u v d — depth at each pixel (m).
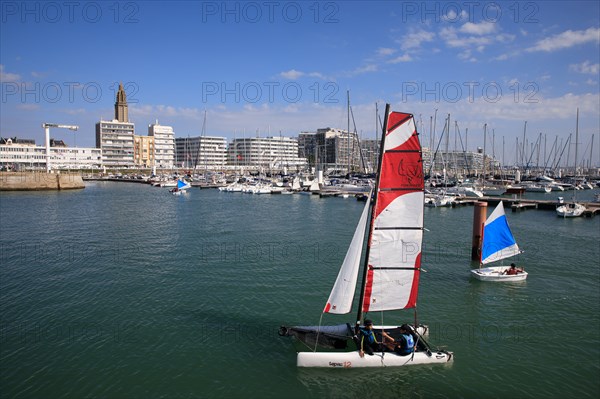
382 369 18.92
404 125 18.12
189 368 19.19
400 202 18.72
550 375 18.95
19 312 25.56
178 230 55.12
